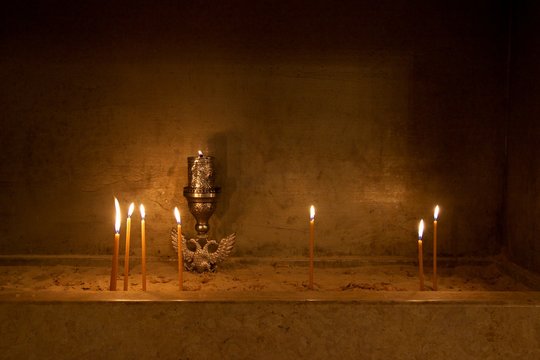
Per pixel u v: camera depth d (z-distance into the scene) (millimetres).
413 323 1113
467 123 1710
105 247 1714
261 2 1695
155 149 1706
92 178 1704
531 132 1543
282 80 1706
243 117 1709
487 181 1719
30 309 1095
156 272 1599
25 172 1693
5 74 1680
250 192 1721
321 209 1725
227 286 1465
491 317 1111
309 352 1112
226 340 1108
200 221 1620
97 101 1692
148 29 1690
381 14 1700
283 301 1113
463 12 1700
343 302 1114
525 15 1588
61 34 1683
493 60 1701
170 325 1104
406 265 1694
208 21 1694
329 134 1715
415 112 1711
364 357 1112
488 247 1726
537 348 1108
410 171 1720
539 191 1495
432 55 1703
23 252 1701
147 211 1714
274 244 1729
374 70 1708
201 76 1701
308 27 1701
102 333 1100
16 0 1672
